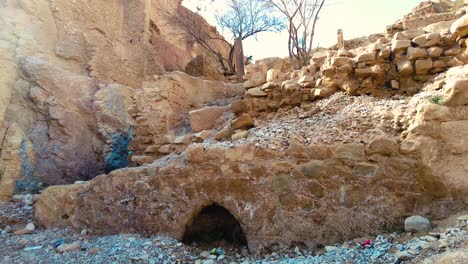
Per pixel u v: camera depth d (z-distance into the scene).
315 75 5.04
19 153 7.02
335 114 4.27
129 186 4.29
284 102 4.94
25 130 7.58
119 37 12.73
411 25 6.89
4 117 7.48
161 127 6.95
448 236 2.58
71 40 10.10
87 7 11.12
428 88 4.04
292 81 5.03
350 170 3.46
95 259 3.52
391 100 4.18
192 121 6.19
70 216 4.62
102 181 4.51
